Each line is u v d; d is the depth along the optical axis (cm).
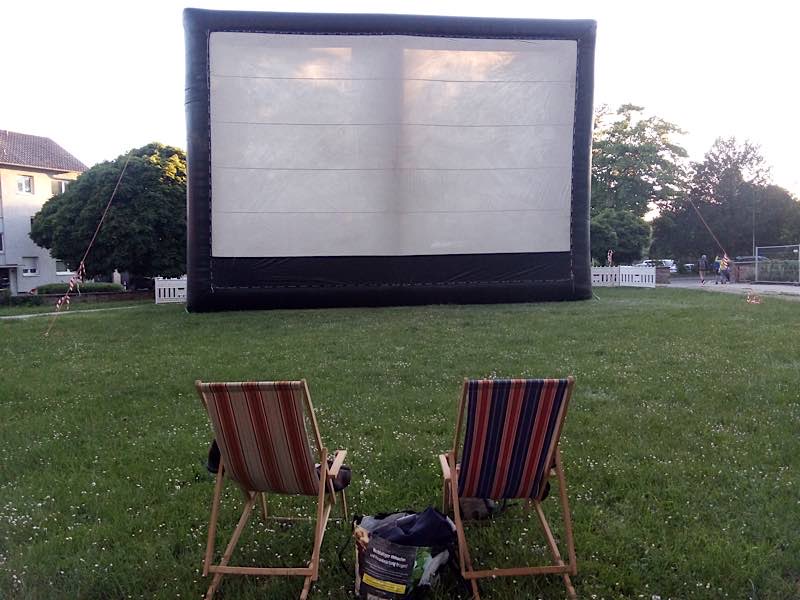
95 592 283
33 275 3500
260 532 338
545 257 1154
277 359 840
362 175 1083
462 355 834
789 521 332
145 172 2556
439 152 1084
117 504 376
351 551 317
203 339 1031
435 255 1120
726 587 276
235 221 1095
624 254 2805
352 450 467
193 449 473
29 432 531
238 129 1060
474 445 286
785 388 612
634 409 558
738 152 4600
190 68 1033
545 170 1123
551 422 281
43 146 3712
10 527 349
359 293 1116
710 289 2067
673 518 343
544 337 963
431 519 281
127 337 1096
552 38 1067
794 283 2312
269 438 285
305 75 1042
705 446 457
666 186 3750
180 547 325
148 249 2580
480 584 284
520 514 353
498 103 1080
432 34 1034
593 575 290
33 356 928
